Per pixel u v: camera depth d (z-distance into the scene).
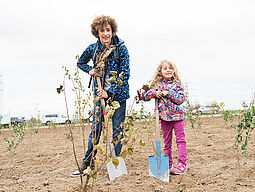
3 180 3.36
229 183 2.72
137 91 3.37
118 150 3.25
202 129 7.62
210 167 3.41
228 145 4.86
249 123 3.09
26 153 5.17
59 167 3.90
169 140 3.41
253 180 2.78
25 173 3.66
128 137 2.28
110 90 3.30
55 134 8.74
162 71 3.46
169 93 3.26
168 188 2.67
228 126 8.02
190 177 3.05
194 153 4.34
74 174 3.33
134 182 2.86
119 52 3.37
